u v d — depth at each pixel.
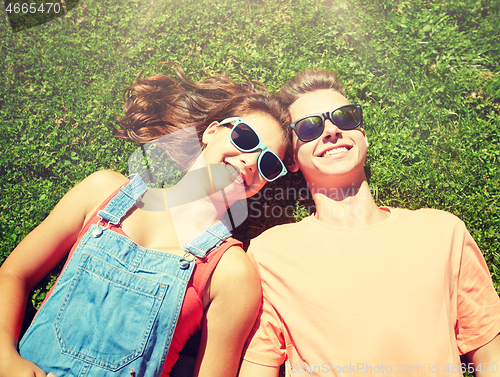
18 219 2.65
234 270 1.84
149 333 1.73
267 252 2.13
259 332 2.03
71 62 2.93
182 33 3.03
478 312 2.00
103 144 2.84
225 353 1.83
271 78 2.93
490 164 2.70
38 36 2.96
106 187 2.04
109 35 2.99
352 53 2.97
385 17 3.00
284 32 2.99
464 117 2.81
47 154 2.77
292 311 1.96
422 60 2.87
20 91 2.86
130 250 1.82
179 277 1.79
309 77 2.40
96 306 1.72
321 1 3.03
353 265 1.95
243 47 2.99
